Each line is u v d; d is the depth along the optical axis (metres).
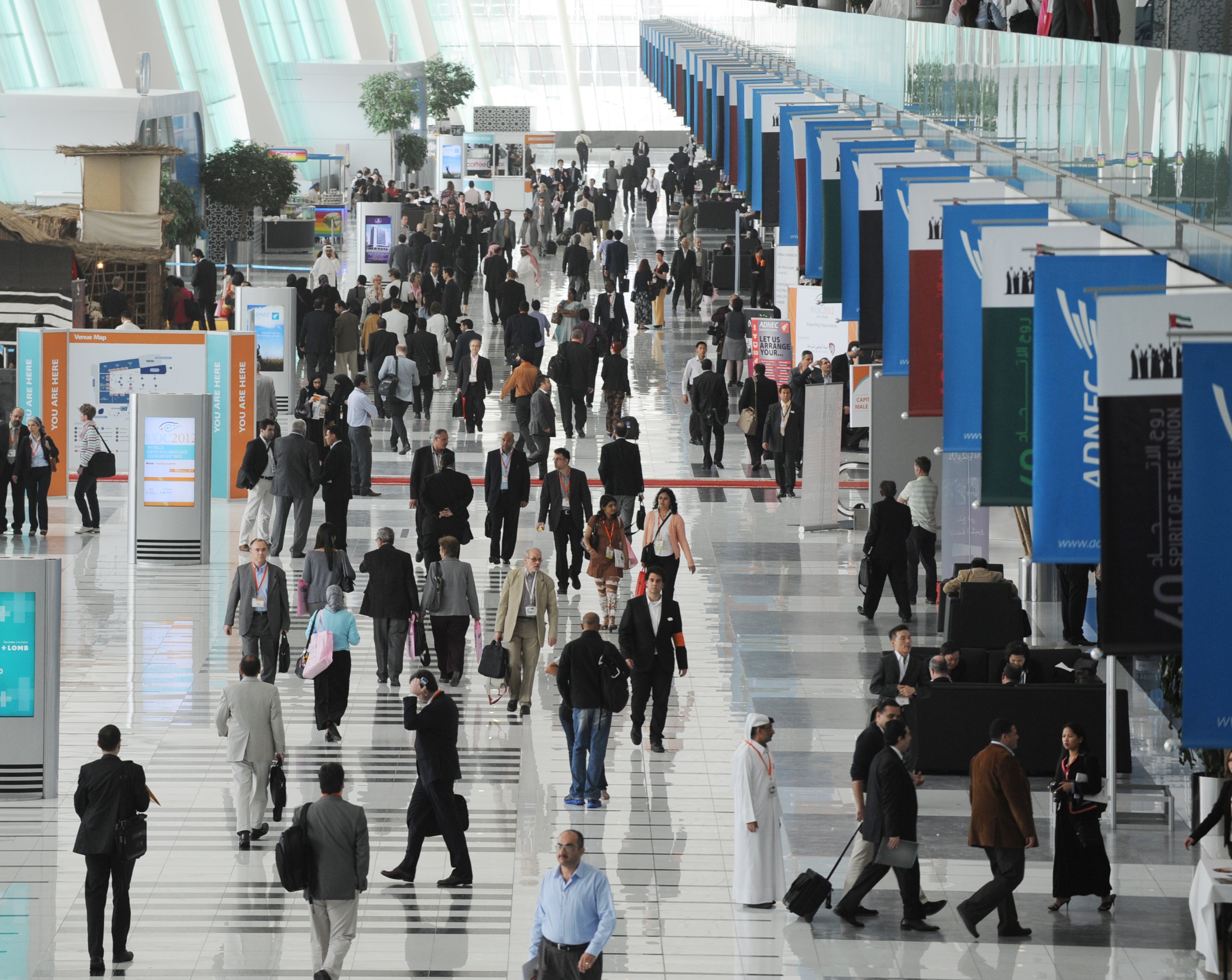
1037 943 33.62
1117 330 28.02
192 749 45.34
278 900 35.62
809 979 31.77
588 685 41.12
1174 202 39.53
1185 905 35.75
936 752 44.44
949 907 35.59
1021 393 38.28
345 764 44.41
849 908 34.69
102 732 32.53
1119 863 38.31
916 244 47.25
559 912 28.61
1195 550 26.02
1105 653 28.02
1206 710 26.06
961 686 44.41
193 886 36.34
